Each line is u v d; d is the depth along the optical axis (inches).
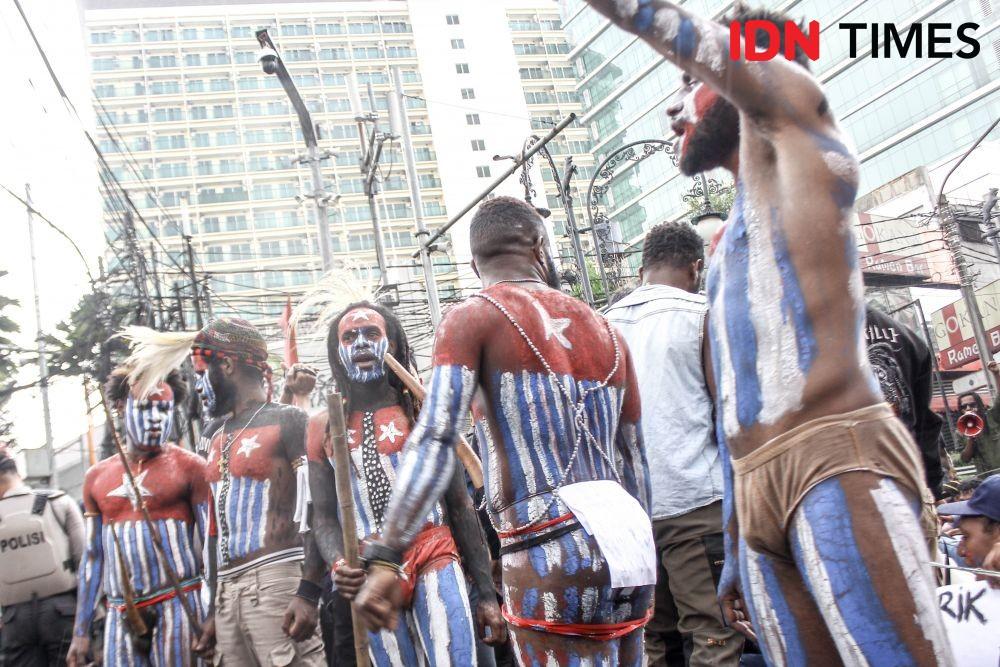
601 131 1582.2
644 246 153.3
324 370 239.1
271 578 154.8
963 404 365.1
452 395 85.8
